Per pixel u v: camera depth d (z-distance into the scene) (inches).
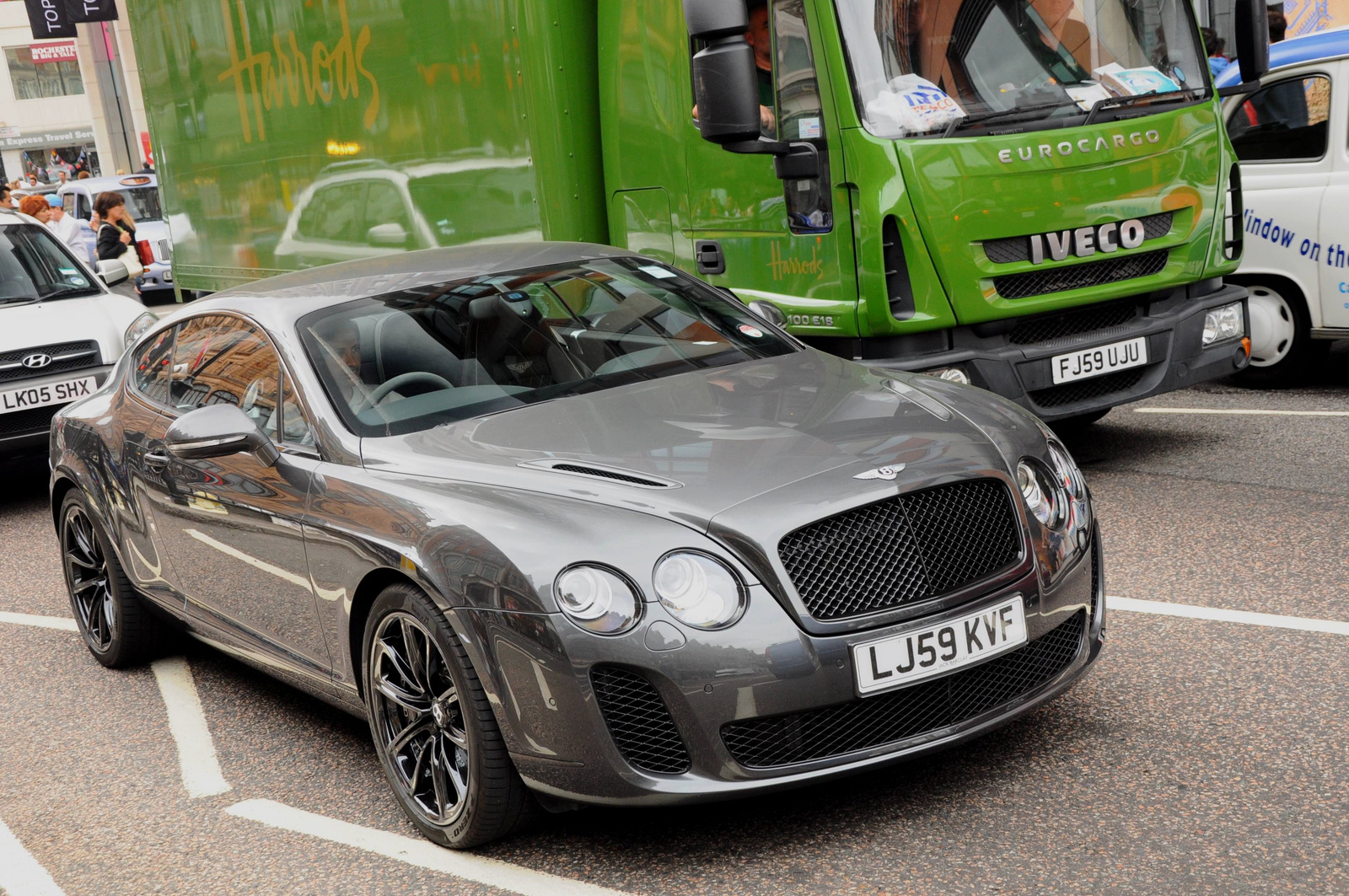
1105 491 255.3
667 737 128.7
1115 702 161.6
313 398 167.2
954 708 136.3
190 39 412.2
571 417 156.5
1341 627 176.6
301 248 370.0
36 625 261.0
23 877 154.3
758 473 136.5
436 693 143.2
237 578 179.9
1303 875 120.0
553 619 128.0
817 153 240.2
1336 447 266.1
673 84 261.9
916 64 239.8
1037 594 139.9
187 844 157.5
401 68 313.1
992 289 240.4
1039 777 144.5
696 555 129.2
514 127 282.8
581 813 148.9
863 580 131.7
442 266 196.1
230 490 174.7
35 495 390.6
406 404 164.7
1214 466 262.7
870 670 129.7
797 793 147.4
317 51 345.1
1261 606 187.3
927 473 136.6
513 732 132.9
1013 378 243.3
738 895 128.3
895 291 237.8
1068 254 245.4
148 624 223.8
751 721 128.8
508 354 172.4
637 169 273.4
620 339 177.8
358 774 171.8
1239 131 321.1
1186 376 262.1
